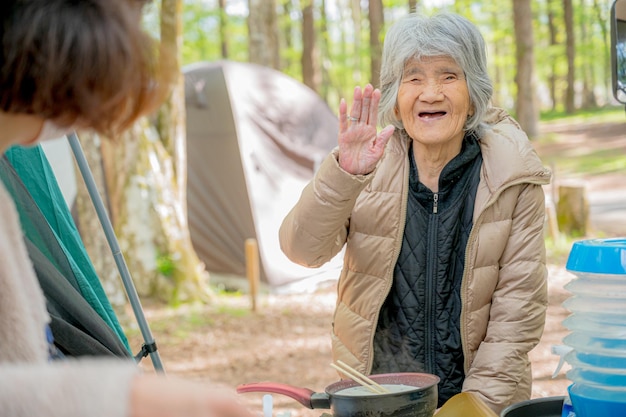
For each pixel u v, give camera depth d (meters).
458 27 1.93
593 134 25.72
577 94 41.75
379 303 2.02
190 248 8.73
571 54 32.25
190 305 8.38
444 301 2.03
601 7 28.84
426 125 1.94
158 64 0.85
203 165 8.99
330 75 29.59
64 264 1.76
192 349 6.85
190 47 24.06
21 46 0.73
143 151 8.52
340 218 1.85
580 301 1.36
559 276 8.90
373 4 20.89
